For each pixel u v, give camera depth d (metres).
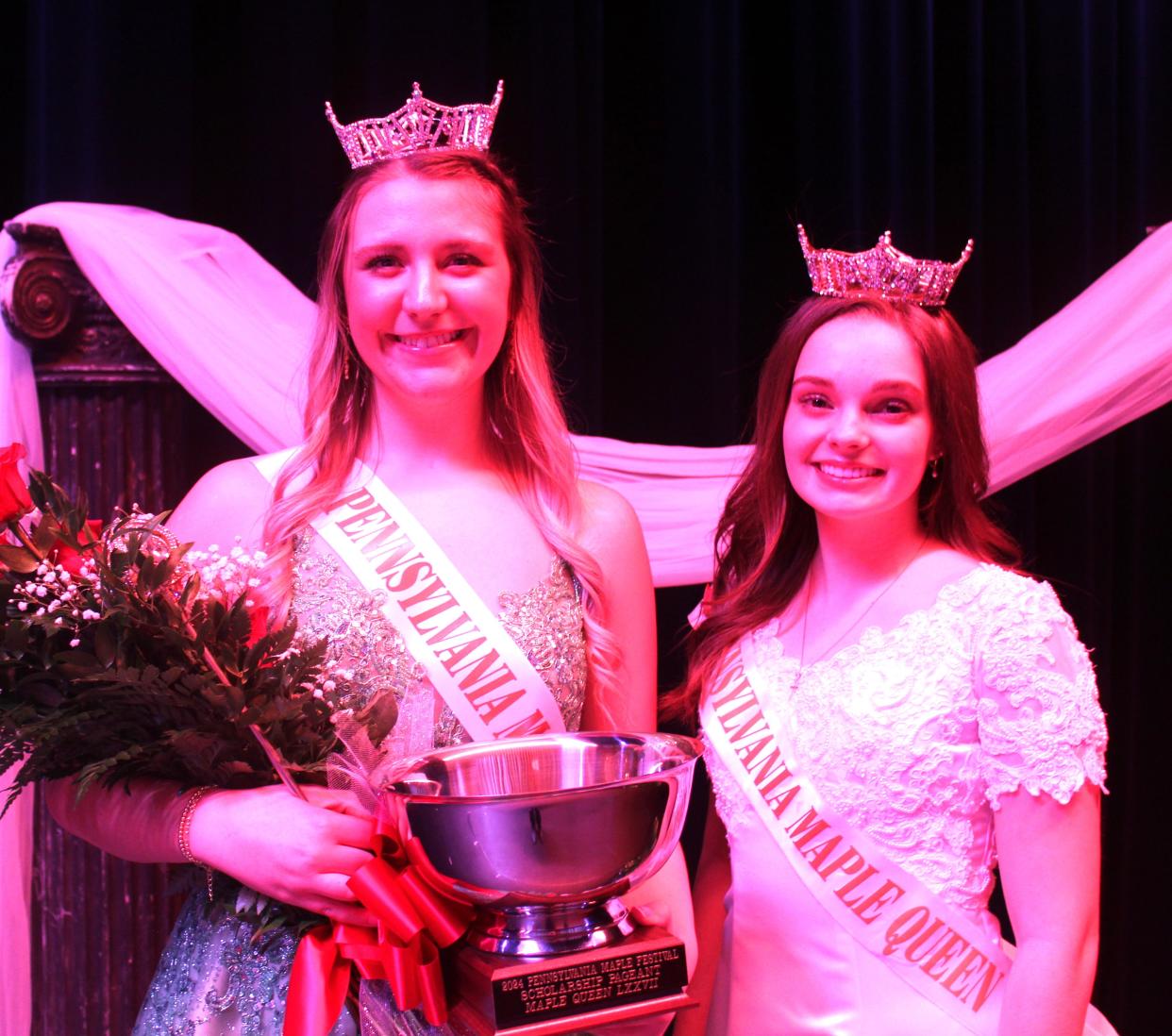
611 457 2.69
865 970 1.45
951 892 1.44
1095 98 3.18
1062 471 3.14
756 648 1.63
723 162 2.98
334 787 1.31
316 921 1.32
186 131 2.67
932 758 1.44
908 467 1.50
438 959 1.24
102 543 1.33
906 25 3.04
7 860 2.26
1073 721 1.39
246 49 2.77
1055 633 1.43
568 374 2.86
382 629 1.48
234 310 2.45
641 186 3.04
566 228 2.86
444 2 2.78
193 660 1.26
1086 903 1.38
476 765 1.30
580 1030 1.19
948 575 1.52
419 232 1.47
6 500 1.29
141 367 2.42
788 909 1.50
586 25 2.91
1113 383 2.71
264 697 1.28
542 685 1.51
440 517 1.56
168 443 2.46
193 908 1.42
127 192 2.63
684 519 2.67
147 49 2.64
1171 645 3.19
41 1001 2.36
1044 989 1.35
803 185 3.06
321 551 1.53
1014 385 2.72
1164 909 3.16
